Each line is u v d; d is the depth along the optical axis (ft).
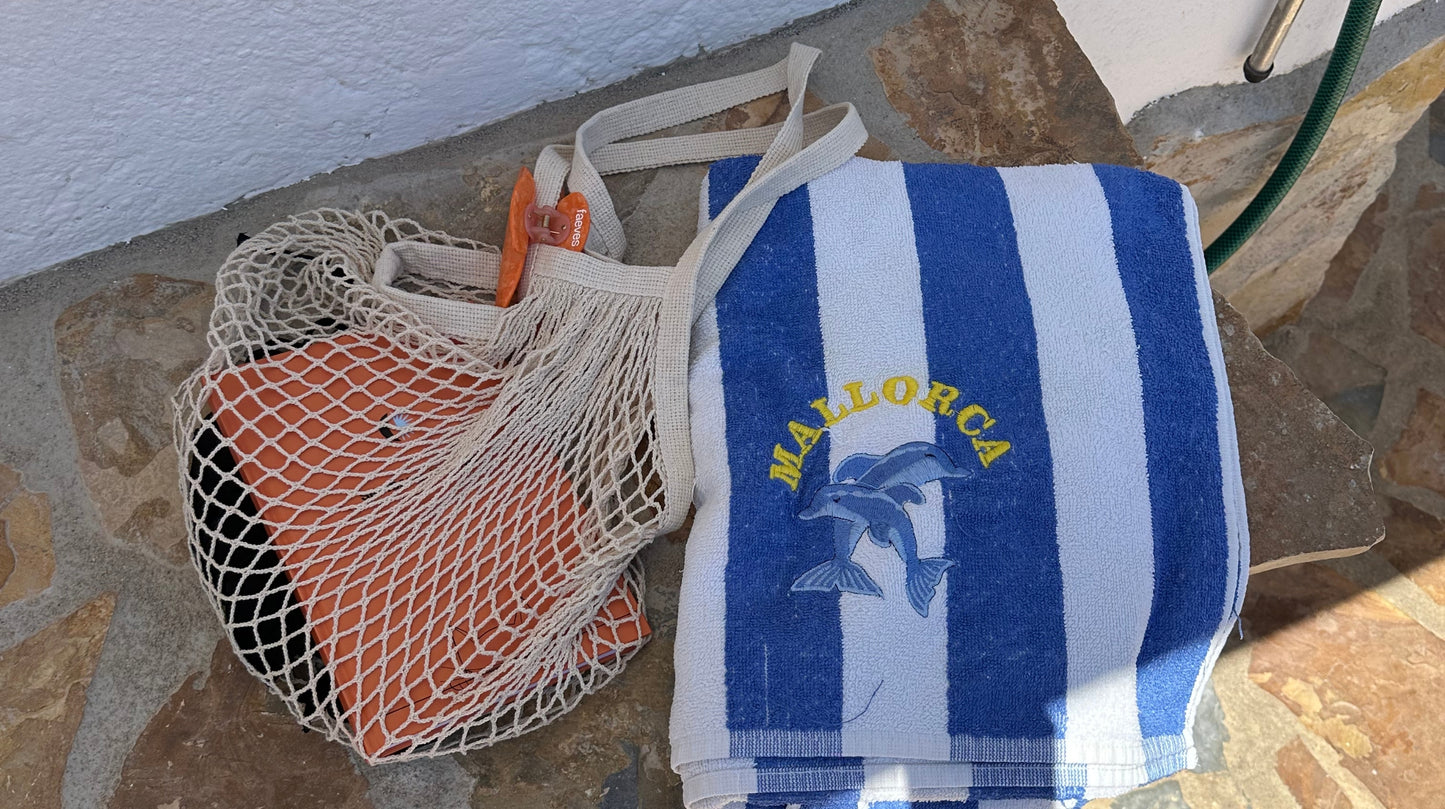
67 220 2.99
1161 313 2.69
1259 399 3.06
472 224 3.32
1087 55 4.32
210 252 3.24
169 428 3.02
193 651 2.78
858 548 2.48
